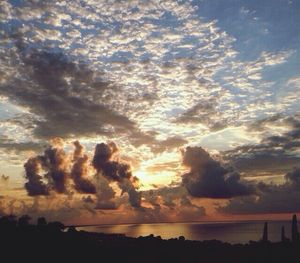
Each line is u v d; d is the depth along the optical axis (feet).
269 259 221.25
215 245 254.88
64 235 273.13
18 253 222.28
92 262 210.59
